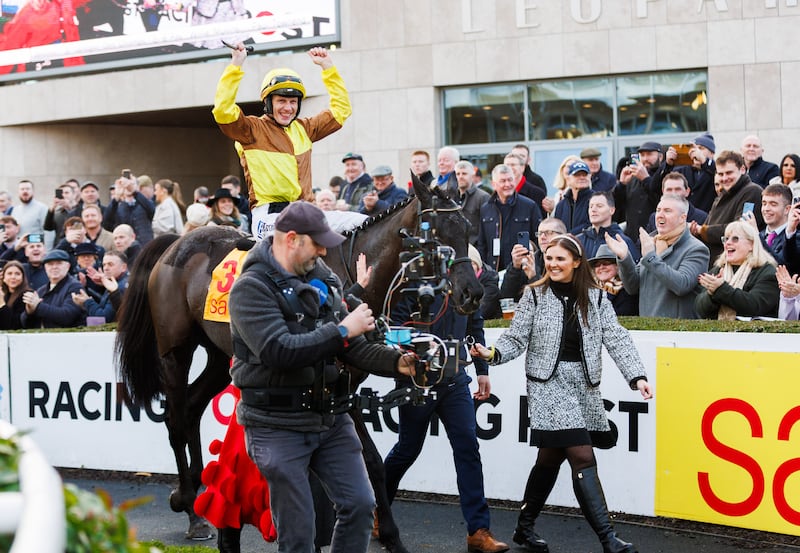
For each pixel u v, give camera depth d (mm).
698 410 5199
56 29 15453
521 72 12547
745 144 8617
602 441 4855
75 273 9320
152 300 5691
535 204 8234
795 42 11391
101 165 16766
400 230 4426
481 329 5227
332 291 3830
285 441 3643
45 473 1705
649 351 5359
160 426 6750
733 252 6164
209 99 14414
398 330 3766
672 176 7262
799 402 4891
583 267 4793
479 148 13016
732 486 5098
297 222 3586
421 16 12977
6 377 7180
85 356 6934
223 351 5461
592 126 12500
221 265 5371
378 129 13234
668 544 5047
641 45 12016
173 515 5875
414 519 5633
